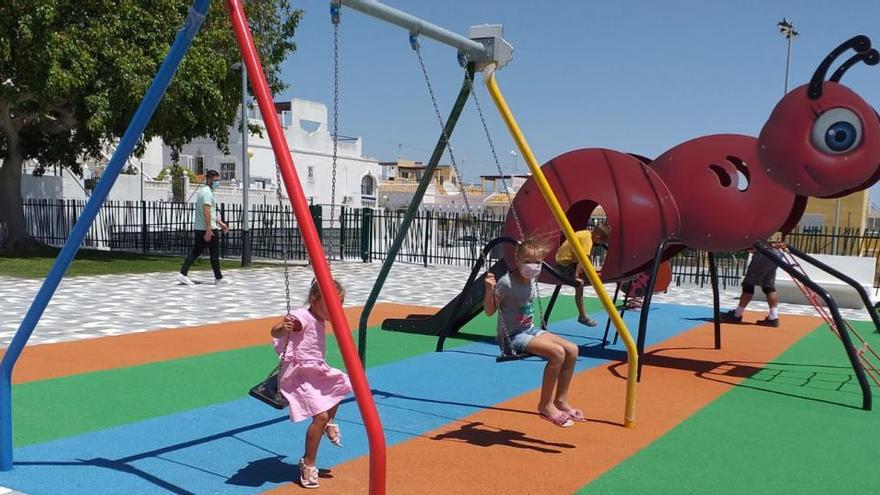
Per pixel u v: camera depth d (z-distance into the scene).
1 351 7.30
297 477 4.14
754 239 7.20
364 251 20.98
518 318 5.01
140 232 25.62
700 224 7.32
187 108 17.77
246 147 17.95
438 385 6.66
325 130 46.34
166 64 3.69
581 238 8.47
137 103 16.89
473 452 4.75
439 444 4.90
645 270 7.82
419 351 8.31
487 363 7.73
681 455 4.82
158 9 17.58
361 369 2.96
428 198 62.22
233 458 4.43
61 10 16.45
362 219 21.06
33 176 26.30
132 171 31.16
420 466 4.44
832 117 6.42
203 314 10.33
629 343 5.40
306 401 3.92
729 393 6.73
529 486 4.16
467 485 4.14
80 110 18.38
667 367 7.89
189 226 25.70
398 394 6.25
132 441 4.69
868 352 9.23
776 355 8.81
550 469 4.46
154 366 6.87
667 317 12.08
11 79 16.97
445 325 8.23
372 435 2.91
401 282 16.06
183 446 4.63
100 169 30.95
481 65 5.55
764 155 6.84
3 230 20.92
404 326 9.51
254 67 3.24
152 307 10.80
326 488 3.98
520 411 5.83
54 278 4.07
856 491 4.26
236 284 14.27
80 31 16.42
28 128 20.88
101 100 16.47
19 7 15.17
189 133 19.64
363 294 13.70
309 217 3.10
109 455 4.41
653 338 9.91
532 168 5.42
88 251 21.33
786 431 5.51
